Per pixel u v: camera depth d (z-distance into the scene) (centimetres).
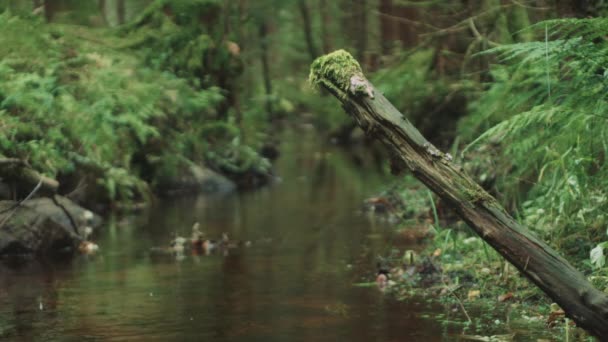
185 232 975
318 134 2786
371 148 2319
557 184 632
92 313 580
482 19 1177
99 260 802
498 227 378
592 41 531
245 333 520
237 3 1762
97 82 1206
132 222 1067
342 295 626
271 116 2570
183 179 1423
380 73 1561
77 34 1369
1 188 866
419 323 535
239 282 683
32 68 1145
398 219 1028
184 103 1434
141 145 1350
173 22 1558
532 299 587
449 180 385
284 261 779
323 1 2317
